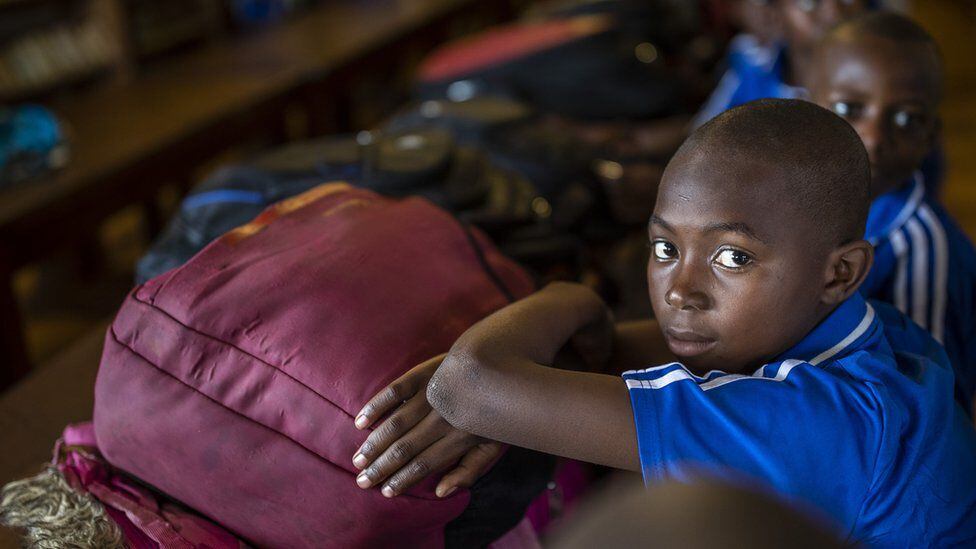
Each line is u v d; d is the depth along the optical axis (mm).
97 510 790
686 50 2844
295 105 2891
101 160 2090
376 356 774
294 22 3676
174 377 792
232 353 781
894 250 1094
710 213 686
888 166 1084
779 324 717
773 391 689
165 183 2273
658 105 2197
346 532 767
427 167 1249
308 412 760
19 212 1801
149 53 3510
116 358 811
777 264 692
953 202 3039
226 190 1167
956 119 3797
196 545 774
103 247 2904
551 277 1230
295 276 818
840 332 751
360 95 3941
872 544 732
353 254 854
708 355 737
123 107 2543
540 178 1546
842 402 696
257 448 770
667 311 731
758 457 669
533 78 2229
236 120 2553
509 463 839
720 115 719
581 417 685
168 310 800
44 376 1201
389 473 728
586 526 354
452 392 706
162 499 845
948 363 879
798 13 1723
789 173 680
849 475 687
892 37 1056
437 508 765
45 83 3100
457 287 878
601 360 891
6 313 1819
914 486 728
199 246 1115
